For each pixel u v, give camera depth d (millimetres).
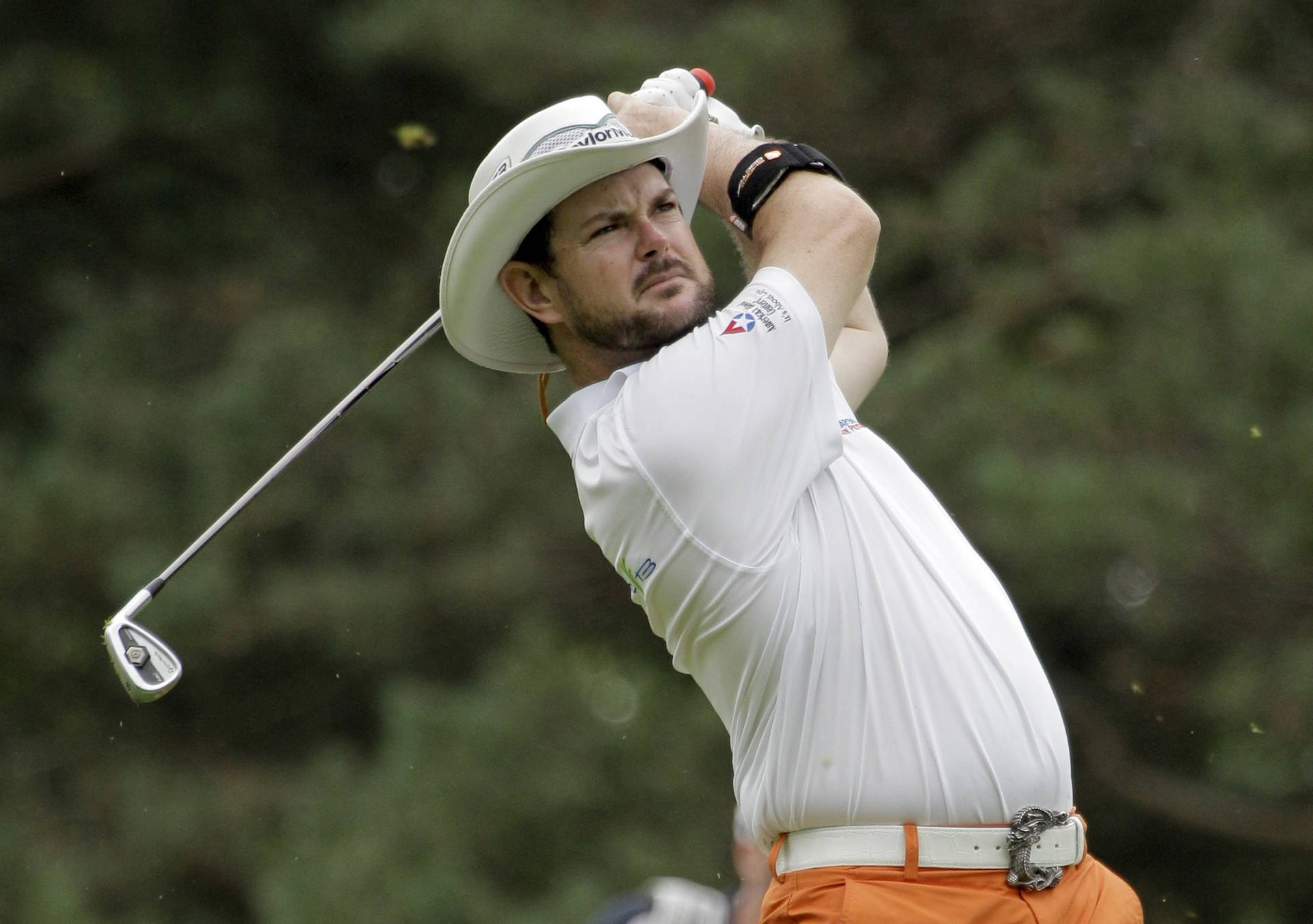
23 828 39438
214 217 46031
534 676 35000
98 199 46312
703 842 33469
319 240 45094
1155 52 41281
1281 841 38156
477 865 33125
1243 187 35875
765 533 9586
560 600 38406
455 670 38719
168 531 38969
